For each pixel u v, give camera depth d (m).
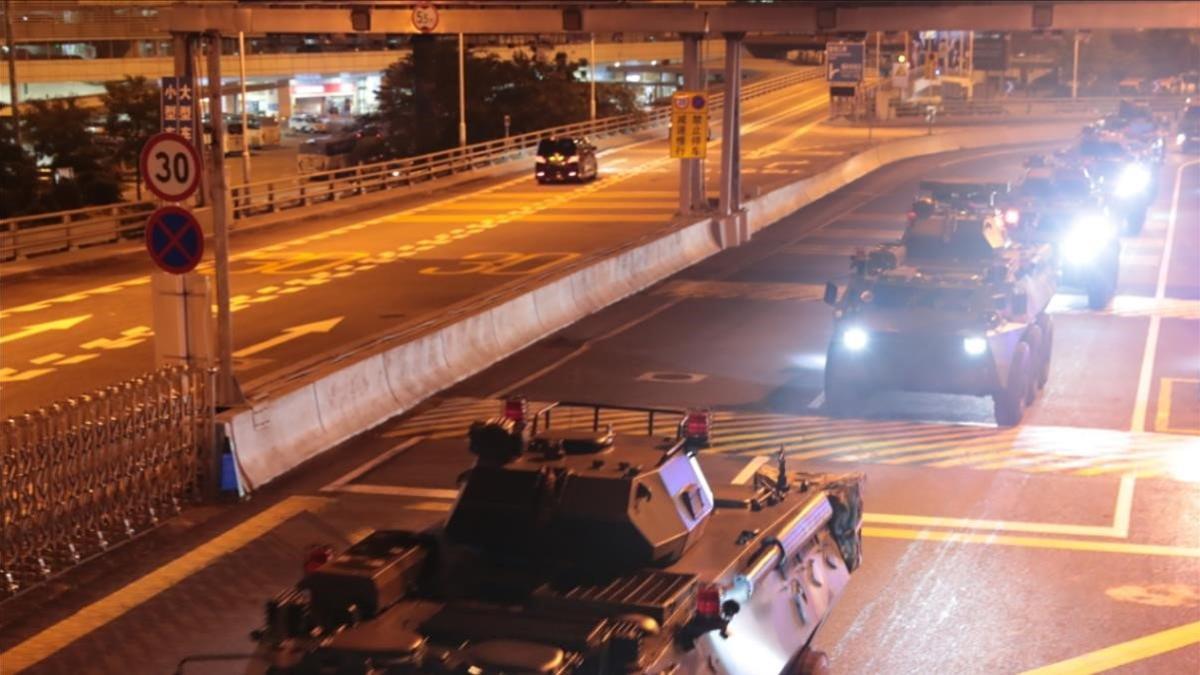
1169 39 131.12
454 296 31.52
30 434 13.55
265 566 13.71
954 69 115.81
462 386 22.25
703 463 16.98
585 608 7.68
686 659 7.45
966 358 18.50
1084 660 11.03
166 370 15.56
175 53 30.59
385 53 113.44
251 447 16.83
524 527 8.50
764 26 33.25
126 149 69.69
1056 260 23.84
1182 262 35.38
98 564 13.83
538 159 61.34
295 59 104.69
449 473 17.08
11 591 13.01
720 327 27.12
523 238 42.72
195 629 12.02
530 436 9.34
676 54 133.12
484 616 7.56
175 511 15.61
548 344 25.72
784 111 104.38
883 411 19.95
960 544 13.94
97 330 28.16
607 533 8.34
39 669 11.18
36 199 58.72
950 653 11.19
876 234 42.56
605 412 19.86
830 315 28.28
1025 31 28.38
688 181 39.34
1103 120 58.28
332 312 29.61
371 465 17.58
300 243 42.75
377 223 48.09
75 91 96.44
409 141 88.44
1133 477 16.31
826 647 11.30
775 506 9.79
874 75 124.88
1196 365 22.89
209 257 39.44
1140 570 13.18
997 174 61.81
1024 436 18.31
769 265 36.09
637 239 34.41
